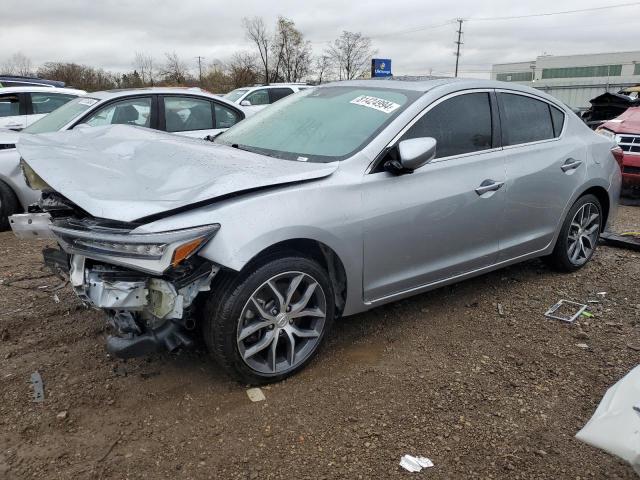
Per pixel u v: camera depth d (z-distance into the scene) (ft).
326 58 197.57
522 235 14.30
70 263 10.23
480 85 13.42
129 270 9.10
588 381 10.82
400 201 11.33
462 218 12.52
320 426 9.36
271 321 10.18
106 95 22.81
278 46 190.19
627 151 28.27
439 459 8.64
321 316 10.85
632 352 11.95
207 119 24.94
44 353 11.43
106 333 12.25
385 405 9.95
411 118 11.78
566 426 9.47
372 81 13.94
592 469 8.48
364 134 11.60
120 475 8.20
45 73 193.77
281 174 10.09
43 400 9.85
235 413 9.66
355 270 11.00
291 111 13.62
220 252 8.98
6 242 19.65
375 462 8.54
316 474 8.28
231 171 9.87
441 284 12.86
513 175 13.52
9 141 21.24
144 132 13.28
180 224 8.70
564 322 13.37
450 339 12.45
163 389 10.28
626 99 44.24
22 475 8.14
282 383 10.59
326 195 10.34
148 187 9.48
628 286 15.67
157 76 212.02
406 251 11.71
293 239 9.98
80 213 10.03
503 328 13.01
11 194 21.07
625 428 6.91
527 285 15.62
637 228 23.13
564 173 14.92
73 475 8.17
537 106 14.76
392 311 13.82
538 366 11.35
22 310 13.35
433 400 10.11
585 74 309.83
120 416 9.51
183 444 8.87
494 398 10.21
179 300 8.93
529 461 8.63
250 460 8.55
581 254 16.56
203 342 11.28
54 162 10.43
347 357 11.60
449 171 12.25
